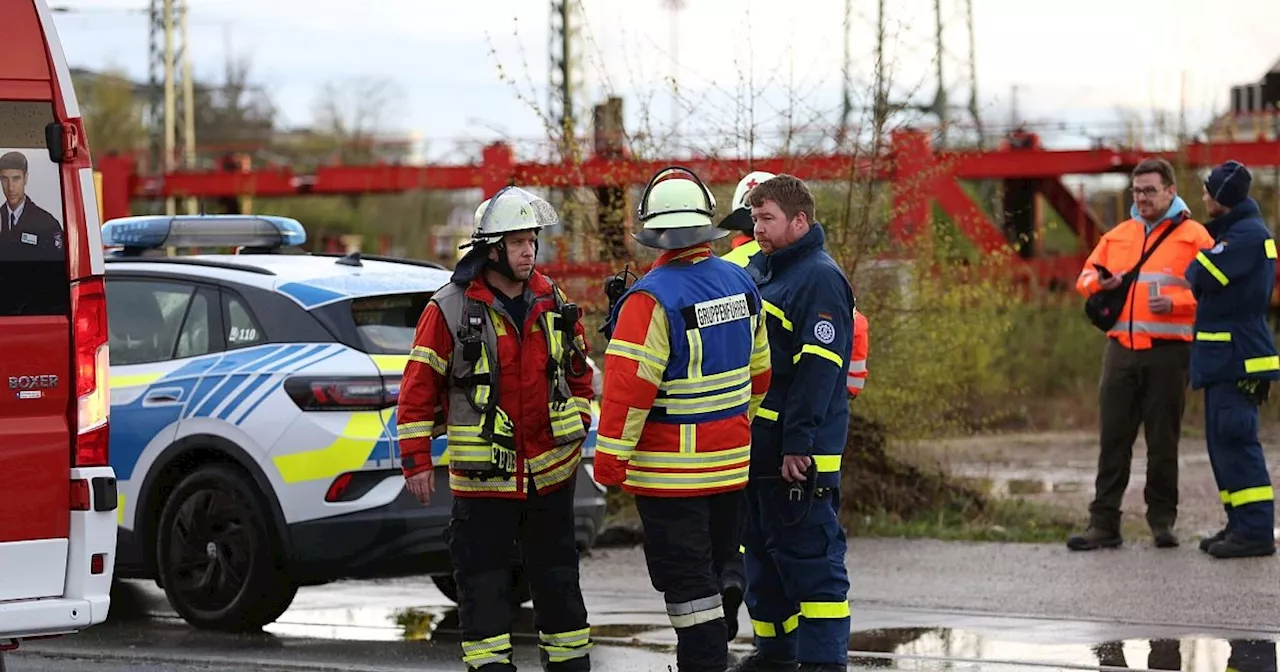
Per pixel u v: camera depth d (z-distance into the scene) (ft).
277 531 42.80
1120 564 52.06
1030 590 48.16
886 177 63.41
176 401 44.62
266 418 42.86
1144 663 38.19
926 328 65.26
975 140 113.80
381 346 43.45
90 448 32.27
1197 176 119.85
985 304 70.18
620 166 64.39
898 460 65.36
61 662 40.65
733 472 32.86
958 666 38.37
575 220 65.87
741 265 39.14
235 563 43.62
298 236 53.26
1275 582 48.11
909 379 64.18
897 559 54.29
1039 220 165.17
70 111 32.35
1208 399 53.21
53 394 31.96
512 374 33.86
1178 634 41.57
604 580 53.21
